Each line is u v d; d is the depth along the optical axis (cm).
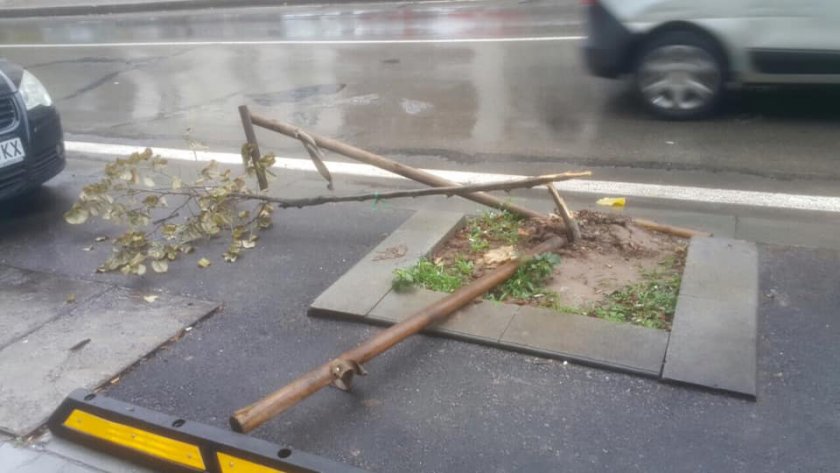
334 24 1399
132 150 787
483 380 364
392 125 802
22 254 543
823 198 559
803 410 331
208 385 377
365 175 668
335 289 444
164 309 449
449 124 791
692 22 722
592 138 720
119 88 1080
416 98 892
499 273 436
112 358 402
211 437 307
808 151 649
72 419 341
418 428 336
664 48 741
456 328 397
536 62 1006
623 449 317
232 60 1191
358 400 356
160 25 1586
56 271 512
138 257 495
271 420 346
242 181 552
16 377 389
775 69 717
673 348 368
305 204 520
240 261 505
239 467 302
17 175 587
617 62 773
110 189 557
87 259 529
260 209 558
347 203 592
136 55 1302
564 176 459
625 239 485
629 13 746
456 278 448
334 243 522
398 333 374
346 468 284
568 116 788
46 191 674
